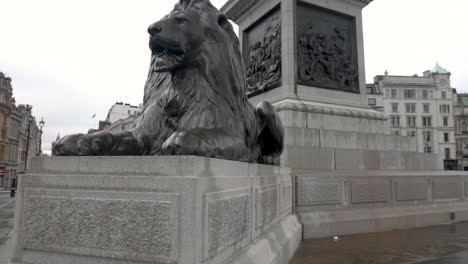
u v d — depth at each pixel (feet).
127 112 181.06
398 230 19.72
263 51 29.27
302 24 27.25
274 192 12.50
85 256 6.77
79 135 8.75
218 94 9.86
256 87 29.35
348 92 28.14
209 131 8.82
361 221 18.58
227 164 7.73
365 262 12.59
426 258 13.25
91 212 6.81
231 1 32.30
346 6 29.53
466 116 206.08
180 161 6.43
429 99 201.46
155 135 10.26
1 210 40.60
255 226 9.50
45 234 7.14
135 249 6.34
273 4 28.40
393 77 201.57
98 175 6.98
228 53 10.55
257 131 12.90
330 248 14.83
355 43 29.66
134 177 6.58
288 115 23.58
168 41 9.11
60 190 7.18
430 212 21.89
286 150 21.03
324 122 24.72
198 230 5.98
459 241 16.63
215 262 6.70
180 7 10.68
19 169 200.85
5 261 12.37
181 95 9.76
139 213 6.39
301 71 26.27
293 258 13.03
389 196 20.65
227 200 7.30
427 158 27.20
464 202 24.47
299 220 16.79
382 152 24.82
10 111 175.11
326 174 18.97
